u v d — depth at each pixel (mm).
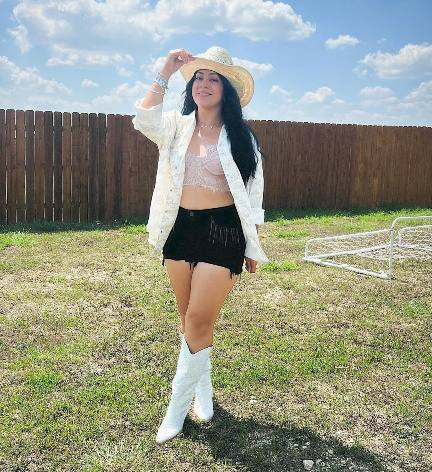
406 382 4406
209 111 3443
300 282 7273
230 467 3254
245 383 4250
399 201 16234
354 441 3564
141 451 3361
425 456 3434
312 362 4664
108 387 4113
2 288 6562
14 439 3438
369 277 7668
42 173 11211
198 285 3324
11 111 10844
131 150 11953
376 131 15547
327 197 15172
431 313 6113
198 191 3361
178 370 3510
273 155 14250
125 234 10172
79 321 5512
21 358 4609
